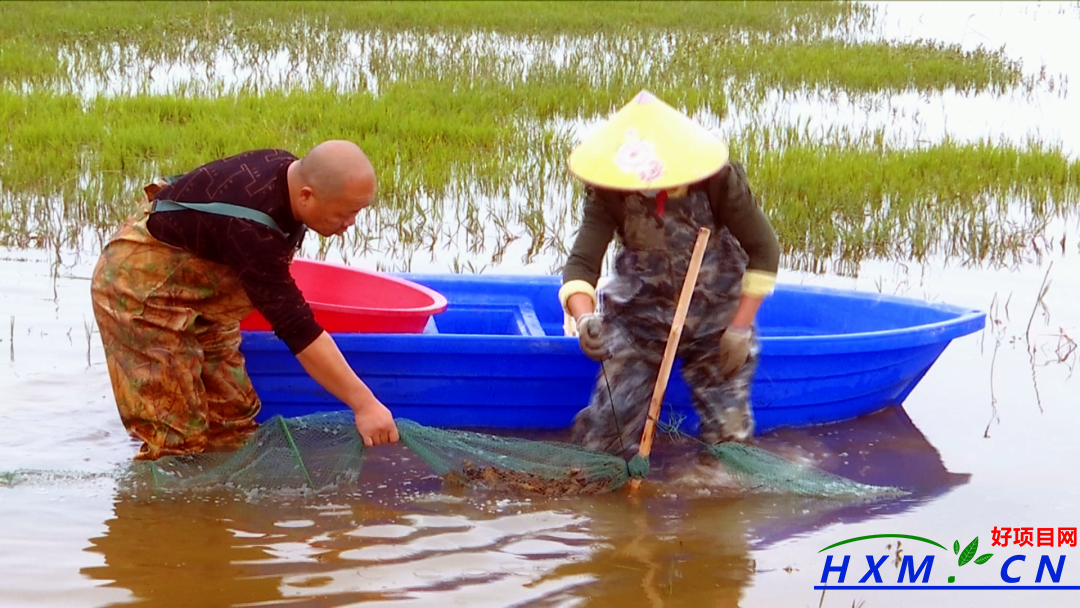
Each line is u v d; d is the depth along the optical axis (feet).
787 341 15.39
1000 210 27.58
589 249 14.15
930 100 44.09
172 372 13.99
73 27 50.80
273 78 43.70
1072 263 24.06
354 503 13.23
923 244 24.52
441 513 12.98
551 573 11.52
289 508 13.01
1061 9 77.71
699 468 14.39
